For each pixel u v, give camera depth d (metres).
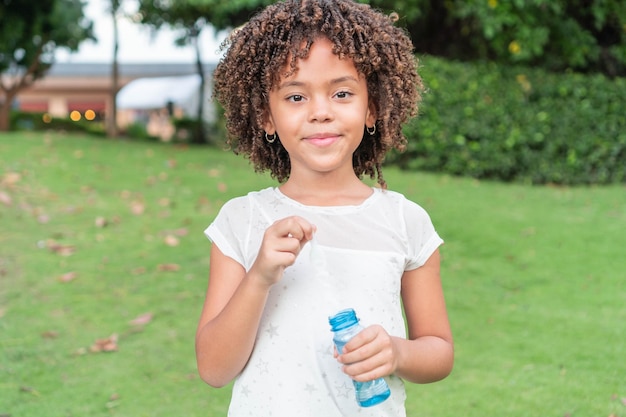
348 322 1.42
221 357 1.52
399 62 1.75
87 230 5.70
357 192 1.71
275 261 1.44
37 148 8.53
